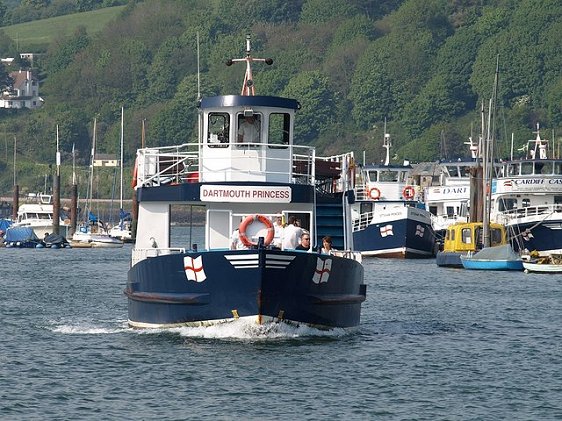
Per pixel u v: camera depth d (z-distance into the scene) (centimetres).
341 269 13550
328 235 14538
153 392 11344
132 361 12644
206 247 13962
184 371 12138
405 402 11181
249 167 14025
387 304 19312
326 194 14812
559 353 13988
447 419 10612
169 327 13638
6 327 15812
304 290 13175
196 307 13288
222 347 13138
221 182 13662
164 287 13475
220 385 11588
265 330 13275
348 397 11288
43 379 12000
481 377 12400
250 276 12875
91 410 10738
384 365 12775
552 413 10888
